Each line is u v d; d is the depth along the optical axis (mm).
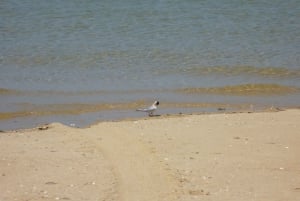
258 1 42344
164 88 25234
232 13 39094
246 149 16938
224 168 15461
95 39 33531
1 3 41625
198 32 34969
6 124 20625
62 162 15883
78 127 20156
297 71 27875
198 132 18594
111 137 18078
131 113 21922
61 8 40344
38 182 14500
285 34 34625
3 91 24625
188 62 29266
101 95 24203
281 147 17109
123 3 41531
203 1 42156
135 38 33688
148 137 18031
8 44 32750
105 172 15156
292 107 22859
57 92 24594
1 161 15914
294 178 14859
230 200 13477
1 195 13719
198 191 13984
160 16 38219
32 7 40562
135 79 26594
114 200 13484
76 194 13797
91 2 41906
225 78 26797
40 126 20000
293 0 42906
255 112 21547
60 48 31750
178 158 16141
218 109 22516
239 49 31547
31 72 27719
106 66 28672
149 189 14109
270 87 25578
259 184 14461
